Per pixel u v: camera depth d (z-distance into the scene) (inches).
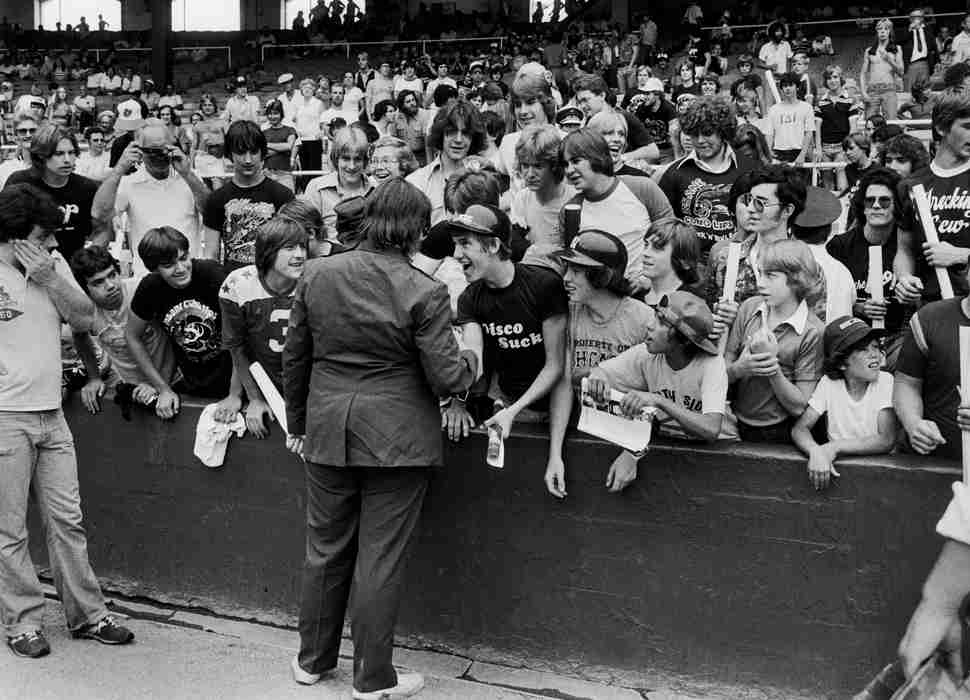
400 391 134.5
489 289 146.6
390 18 1232.8
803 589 135.8
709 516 139.6
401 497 136.9
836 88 513.0
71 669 150.6
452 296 171.5
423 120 435.5
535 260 164.2
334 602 143.9
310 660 145.8
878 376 137.2
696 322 133.0
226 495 170.4
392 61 1006.4
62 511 156.3
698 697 141.4
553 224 181.6
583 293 143.9
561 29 1026.7
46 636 161.2
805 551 135.3
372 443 132.9
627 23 1005.2
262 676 148.9
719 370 137.2
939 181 161.9
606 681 146.6
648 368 141.9
